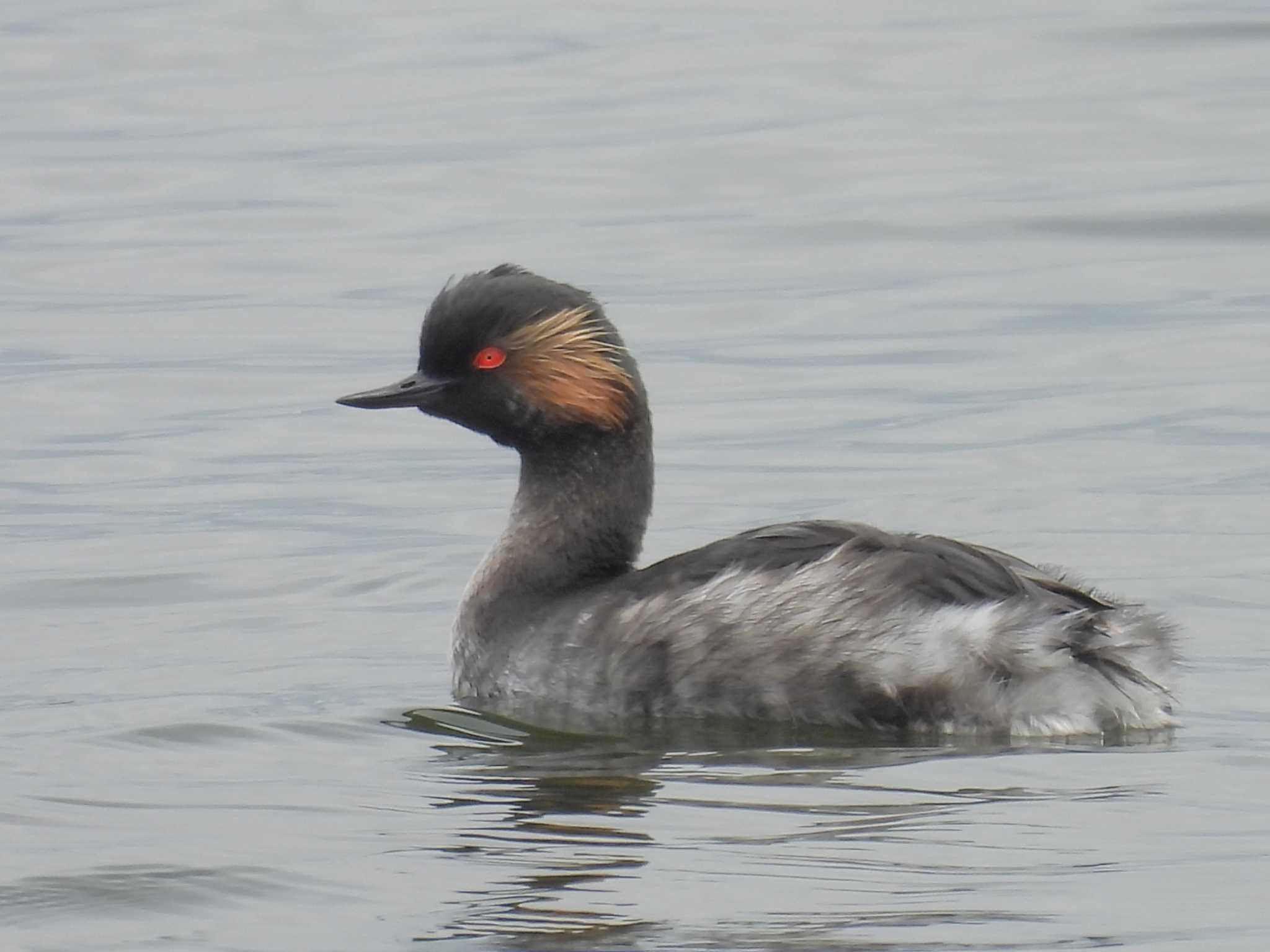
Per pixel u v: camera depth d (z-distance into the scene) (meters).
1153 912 9.14
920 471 18.05
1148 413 19.41
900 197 27.20
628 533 13.63
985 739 11.83
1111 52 33.44
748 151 29.67
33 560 16.31
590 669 12.73
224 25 40.03
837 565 12.32
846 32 36.38
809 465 18.36
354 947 8.94
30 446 19.61
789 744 11.88
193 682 13.29
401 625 14.63
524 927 9.09
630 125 31.59
